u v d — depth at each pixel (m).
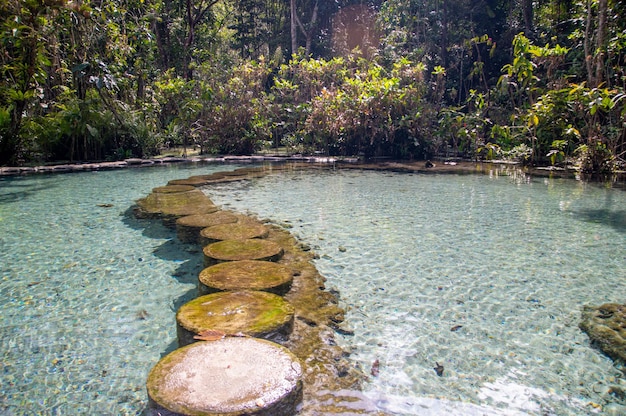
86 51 12.91
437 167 12.34
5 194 8.14
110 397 2.50
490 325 3.31
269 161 13.73
